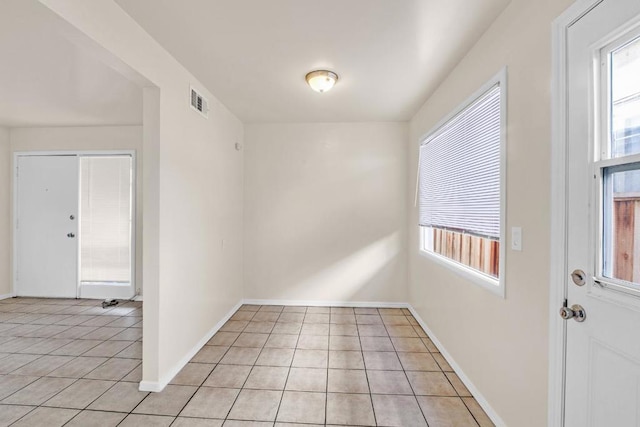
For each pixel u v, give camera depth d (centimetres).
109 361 254
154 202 210
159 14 176
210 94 296
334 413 190
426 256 313
